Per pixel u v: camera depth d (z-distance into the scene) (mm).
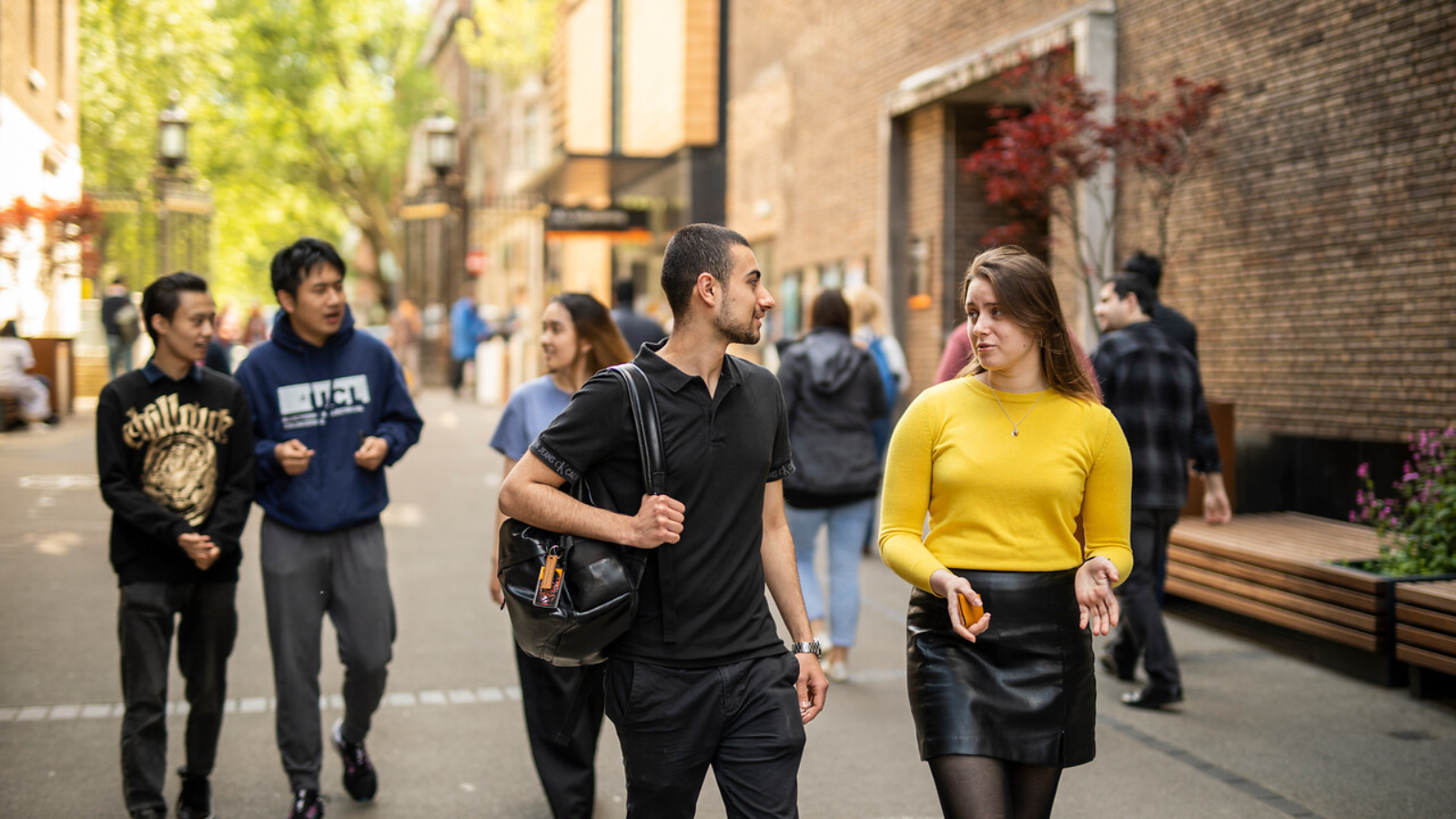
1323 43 8234
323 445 4367
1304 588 6508
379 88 42531
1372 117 7840
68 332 20906
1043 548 3070
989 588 3045
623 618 2752
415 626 7262
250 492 4227
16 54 17047
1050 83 9891
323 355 4422
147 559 4109
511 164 44625
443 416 20922
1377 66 7801
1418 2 7473
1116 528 3139
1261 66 8812
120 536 4121
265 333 25609
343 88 41812
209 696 4273
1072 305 10945
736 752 2844
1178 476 5762
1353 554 6805
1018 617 3033
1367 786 4770
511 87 41062
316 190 45500
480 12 39594
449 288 27672
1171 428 5746
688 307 2879
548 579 2748
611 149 29094
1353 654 6320
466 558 9281
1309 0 8352
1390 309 7711
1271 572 6750
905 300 14766
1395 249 7668
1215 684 6219
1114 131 8828
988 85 12594
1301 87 8438
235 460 4203
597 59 30031
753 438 2920
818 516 6297
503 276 46031
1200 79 9438
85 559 8828
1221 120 9203
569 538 2781
